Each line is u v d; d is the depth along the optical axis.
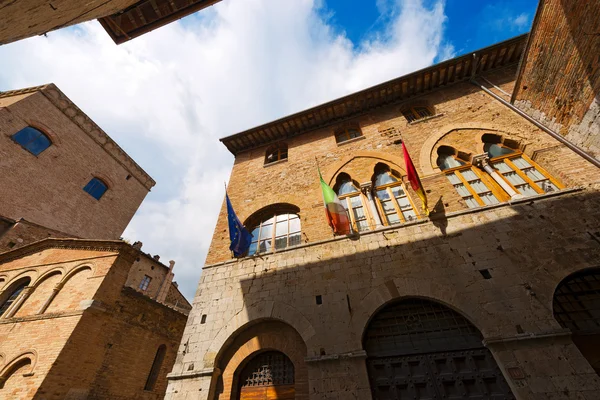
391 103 12.90
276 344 7.00
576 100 6.96
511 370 4.98
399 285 6.68
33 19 3.12
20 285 13.30
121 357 11.60
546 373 4.78
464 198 8.25
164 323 14.59
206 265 9.37
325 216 9.31
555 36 6.80
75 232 20.83
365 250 7.71
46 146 20.14
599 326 5.35
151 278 21.42
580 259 5.83
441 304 6.30
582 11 5.80
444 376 5.54
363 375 5.68
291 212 10.48
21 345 10.06
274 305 7.45
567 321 5.54
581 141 7.28
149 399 12.55
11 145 17.67
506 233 6.72
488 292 5.96
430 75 11.98
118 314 11.95
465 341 5.83
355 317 6.52
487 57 11.31
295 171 11.69
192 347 7.32
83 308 10.52
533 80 8.18
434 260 6.84
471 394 5.22
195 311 8.09
